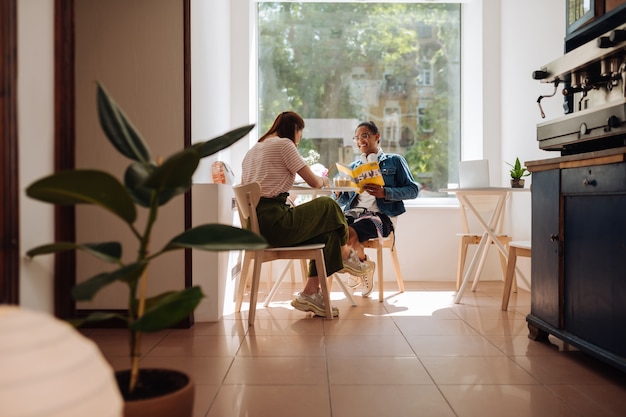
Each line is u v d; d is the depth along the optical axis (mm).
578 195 2340
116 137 1394
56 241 1682
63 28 1703
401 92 5434
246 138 5004
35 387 867
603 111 2195
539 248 2723
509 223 4957
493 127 5070
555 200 2533
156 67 3207
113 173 3158
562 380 2162
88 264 3143
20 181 1480
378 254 3975
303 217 3297
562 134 2531
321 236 3379
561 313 2490
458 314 3479
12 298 1398
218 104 4355
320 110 5398
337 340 2818
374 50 5414
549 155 4027
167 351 2613
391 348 2656
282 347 2680
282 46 5383
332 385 2111
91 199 1282
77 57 3193
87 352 979
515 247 3549
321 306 3377
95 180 1223
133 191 1433
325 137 5398
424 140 5441
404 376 2221
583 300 2303
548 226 2609
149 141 3209
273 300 4074
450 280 5074
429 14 5426
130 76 3207
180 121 3205
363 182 3902
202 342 2785
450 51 5449
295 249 3273
